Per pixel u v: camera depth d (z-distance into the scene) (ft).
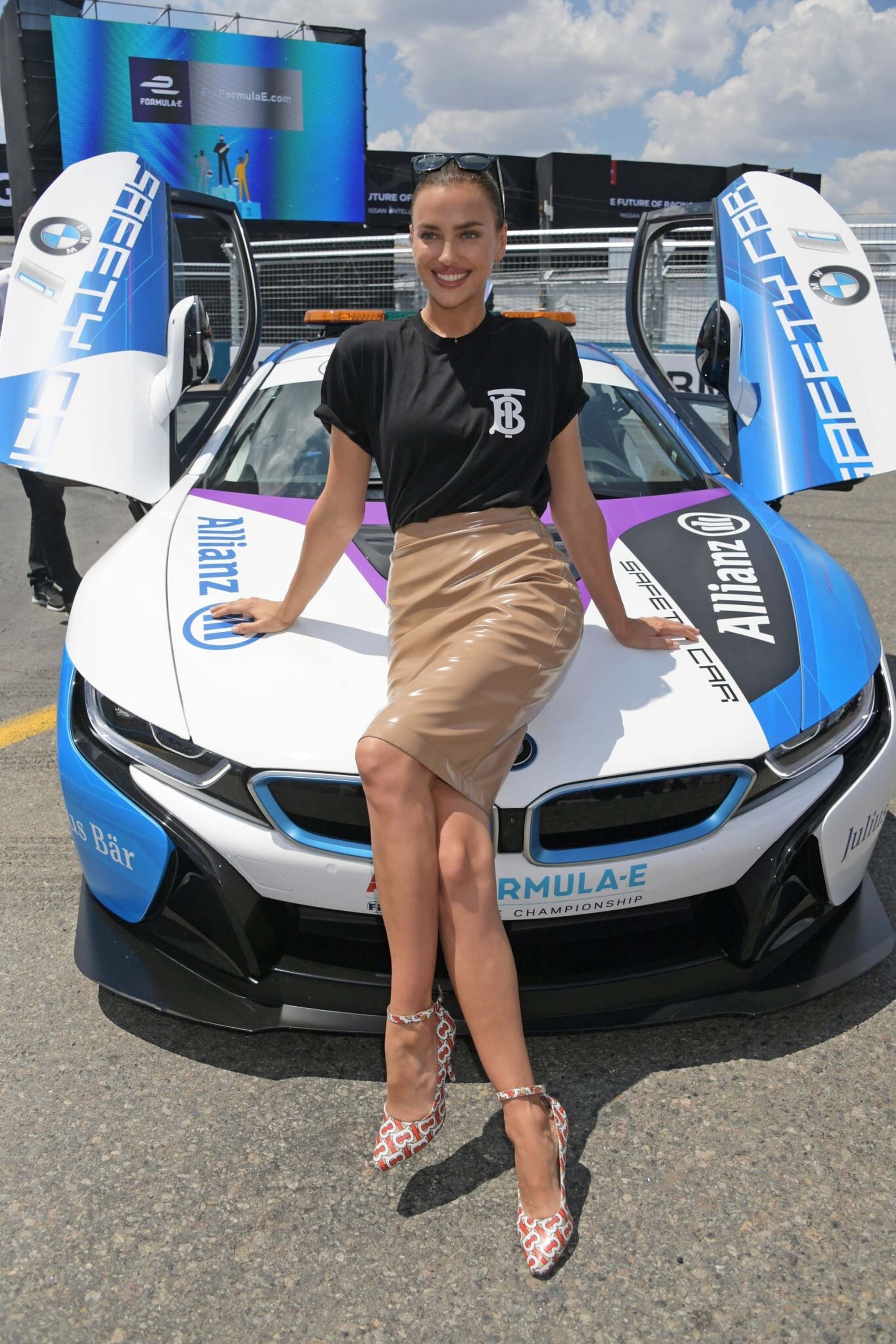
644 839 5.70
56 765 10.34
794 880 6.09
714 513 8.44
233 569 7.30
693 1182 5.27
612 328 29.01
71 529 19.66
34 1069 6.14
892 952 7.00
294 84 51.57
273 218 52.95
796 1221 5.04
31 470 8.86
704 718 5.90
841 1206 5.12
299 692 5.92
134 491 8.90
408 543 5.53
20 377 9.33
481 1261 4.85
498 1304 4.64
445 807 4.94
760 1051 6.20
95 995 6.81
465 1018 4.94
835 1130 5.59
